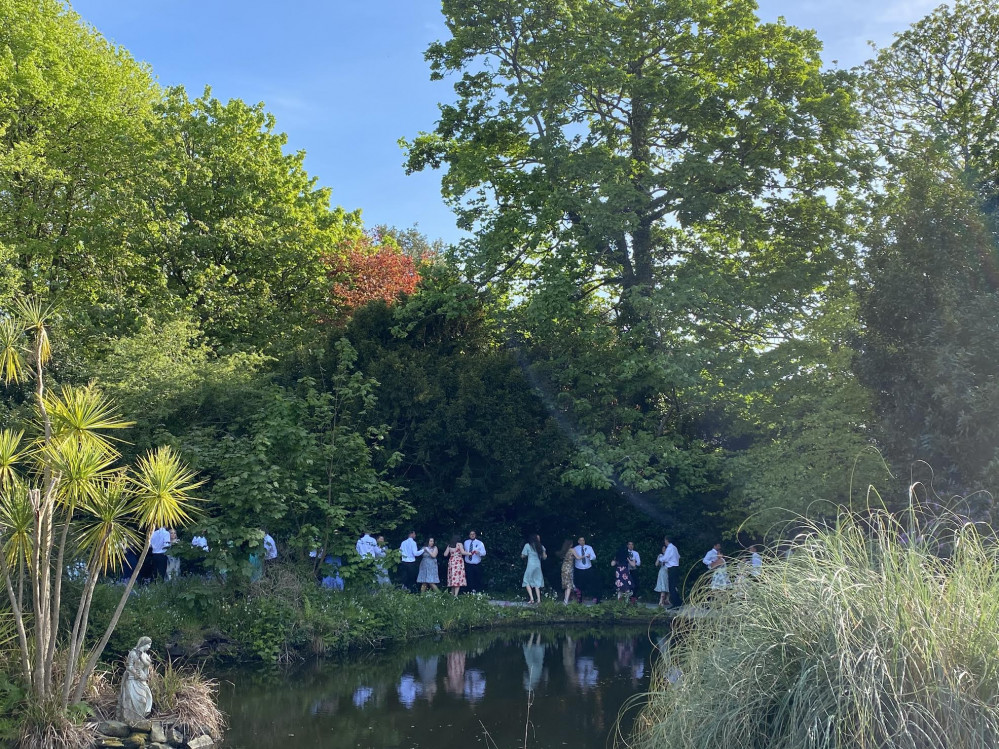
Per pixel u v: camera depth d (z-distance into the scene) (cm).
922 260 1459
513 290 2573
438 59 2498
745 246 2430
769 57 2306
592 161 2225
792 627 600
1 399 1708
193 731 982
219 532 1556
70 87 2525
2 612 978
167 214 2759
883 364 1488
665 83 2233
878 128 2377
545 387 2403
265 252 2847
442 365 2373
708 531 2358
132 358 1950
